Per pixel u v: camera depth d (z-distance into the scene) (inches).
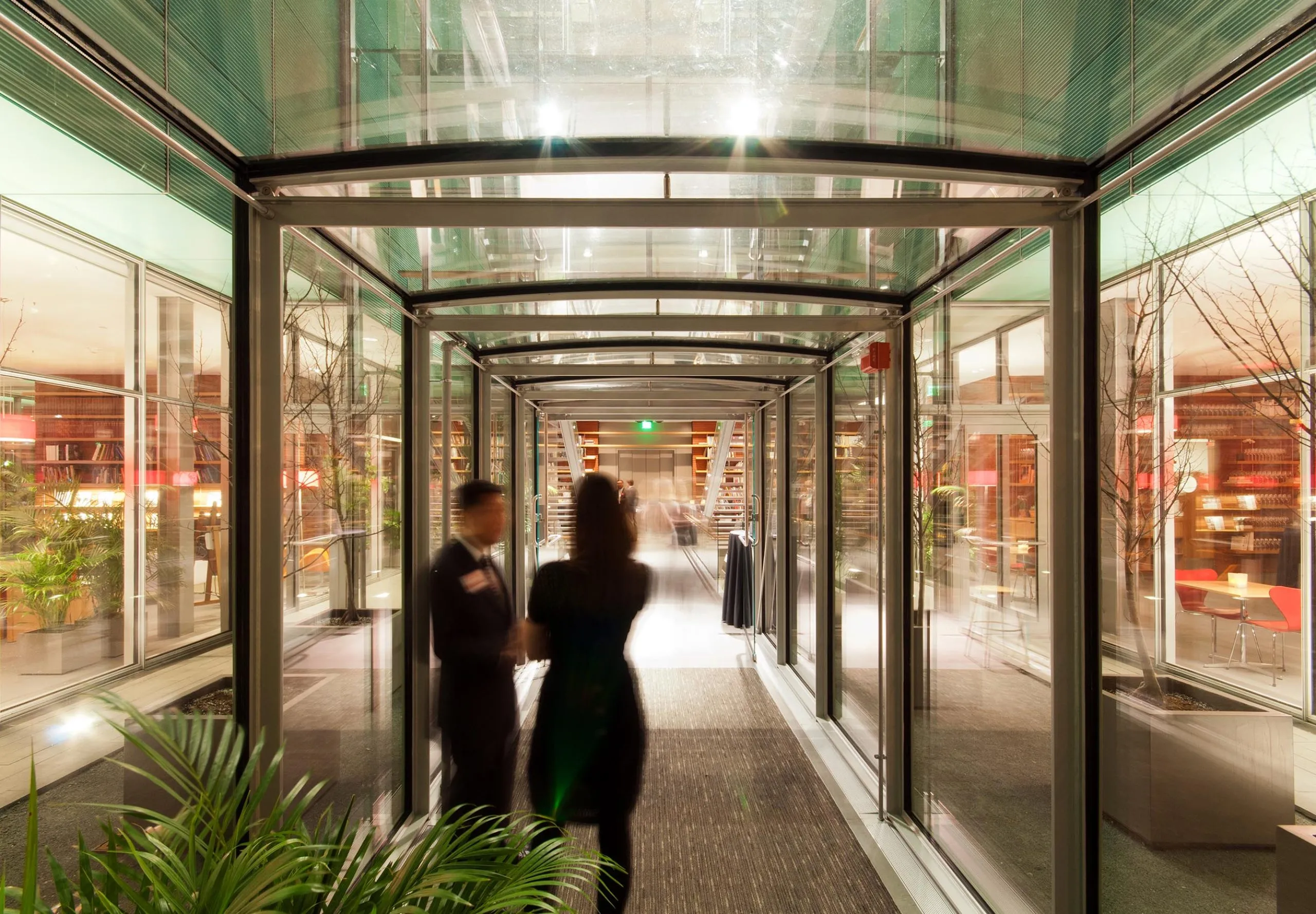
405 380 152.3
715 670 275.7
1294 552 113.0
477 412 216.8
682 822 150.9
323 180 92.6
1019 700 120.4
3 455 210.2
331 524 123.0
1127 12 72.0
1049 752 109.2
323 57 83.6
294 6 82.6
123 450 219.1
